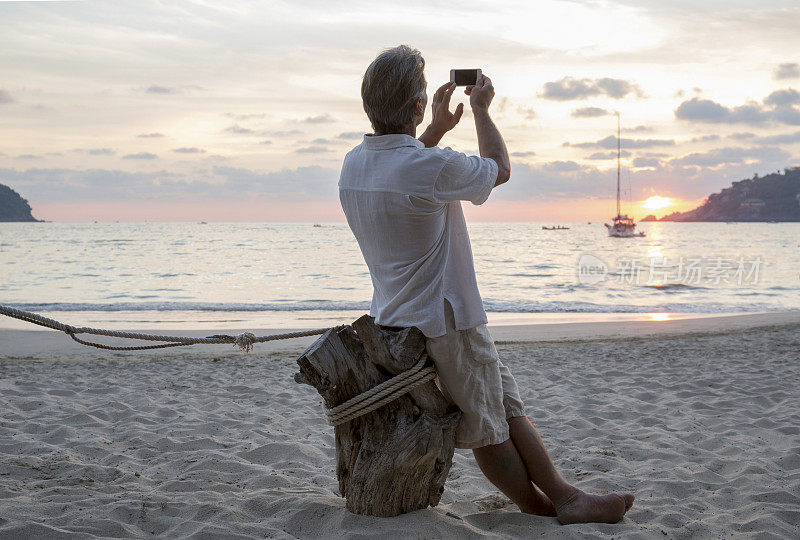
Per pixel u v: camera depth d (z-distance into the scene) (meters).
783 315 14.45
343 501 2.78
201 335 11.47
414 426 2.41
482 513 2.70
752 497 3.11
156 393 5.95
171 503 2.85
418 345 2.34
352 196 2.32
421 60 2.27
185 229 151.12
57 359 8.15
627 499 2.70
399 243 2.28
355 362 2.41
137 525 2.66
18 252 52.72
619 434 4.47
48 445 3.96
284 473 3.55
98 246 64.25
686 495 3.23
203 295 23.14
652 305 18.31
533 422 4.86
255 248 62.50
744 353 8.33
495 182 2.28
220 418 4.90
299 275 33.06
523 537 2.47
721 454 3.97
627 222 95.75
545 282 28.48
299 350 9.12
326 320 14.44
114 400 5.51
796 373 6.73
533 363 7.78
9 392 5.75
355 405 2.40
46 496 3.00
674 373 6.94
